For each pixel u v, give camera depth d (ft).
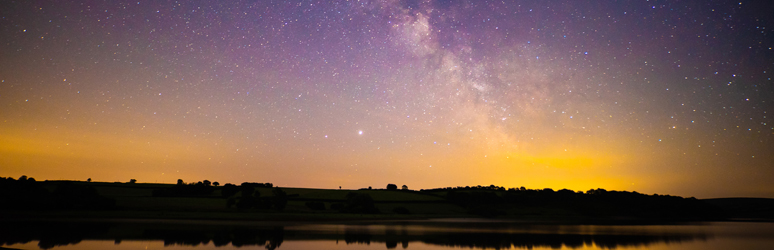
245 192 315.37
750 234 158.10
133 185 341.21
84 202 201.98
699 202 375.25
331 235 121.08
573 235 137.59
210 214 202.49
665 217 320.70
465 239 118.73
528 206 337.72
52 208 189.47
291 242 101.65
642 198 367.25
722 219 323.78
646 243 117.08
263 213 223.92
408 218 241.96
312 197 330.34
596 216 310.24
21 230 111.75
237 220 177.78
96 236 101.45
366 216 240.12
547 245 108.27
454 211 309.63
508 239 120.88
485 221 227.20
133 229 121.39
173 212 206.69
